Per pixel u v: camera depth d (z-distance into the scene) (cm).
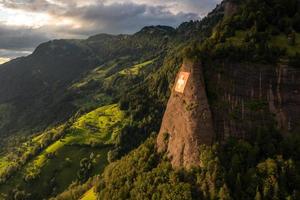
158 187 11738
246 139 11469
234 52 12288
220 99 12038
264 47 12138
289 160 10369
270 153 10862
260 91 11838
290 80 11644
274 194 9894
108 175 16512
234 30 13500
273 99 11706
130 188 13175
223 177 10519
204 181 10819
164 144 13650
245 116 11700
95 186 17825
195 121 12031
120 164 15875
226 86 12106
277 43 12531
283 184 10050
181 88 13088
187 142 12119
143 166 13538
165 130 13938
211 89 12225
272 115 11600
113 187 14375
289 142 11038
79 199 18888
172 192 11088
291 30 12825
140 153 14500
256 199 9875
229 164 10862
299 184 10062
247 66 12044
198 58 12600
